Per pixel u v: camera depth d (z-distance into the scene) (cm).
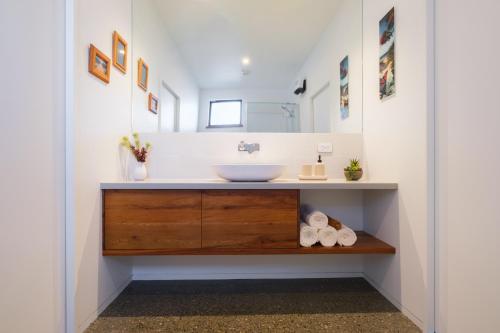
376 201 160
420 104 119
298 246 133
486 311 92
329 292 158
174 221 129
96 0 129
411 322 125
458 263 103
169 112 187
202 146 175
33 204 96
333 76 189
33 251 96
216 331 119
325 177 164
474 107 95
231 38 193
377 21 157
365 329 120
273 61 193
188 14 189
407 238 129
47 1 101
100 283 132
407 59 129
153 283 170
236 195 130
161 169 174
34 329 96
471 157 97
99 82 132
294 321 127
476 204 95
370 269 170
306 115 191
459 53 102
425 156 116
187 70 190
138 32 178
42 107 99
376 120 158
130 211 130
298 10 190
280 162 177
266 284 169
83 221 117
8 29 86
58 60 107
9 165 87
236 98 192
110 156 143
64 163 111
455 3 103
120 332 117
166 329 120
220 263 178
